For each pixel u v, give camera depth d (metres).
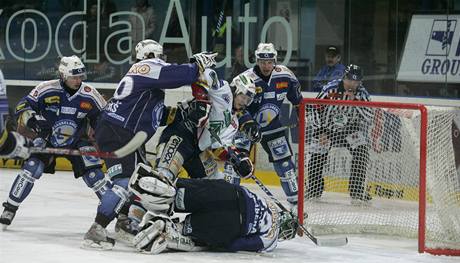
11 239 18.77
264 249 17.89
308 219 21.17
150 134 18.00
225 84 18.73
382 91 31.36
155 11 33.59
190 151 18.61
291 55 32.19
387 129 21.33
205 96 18.17
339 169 21.59
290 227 18.66
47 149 17.75
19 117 19.42
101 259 16.62
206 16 33.00
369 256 18.05
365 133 21.45
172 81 17.78
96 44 34.16
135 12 33.75
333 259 17.58
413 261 17.70
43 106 19.78
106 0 34.00
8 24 34.81
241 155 18.83
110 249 17.62
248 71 22.48
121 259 16.64
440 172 19.19
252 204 17.53
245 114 20.06
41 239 18.84
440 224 19.12
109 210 17.64
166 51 33.53
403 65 31.06
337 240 18.92
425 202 18.53
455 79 30.47
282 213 18.69
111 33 34.00
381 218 21.14
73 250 17.50
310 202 21.53
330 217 21.23
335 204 21.61
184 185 17.41
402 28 31.02
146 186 16.97
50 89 19.72
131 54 33.88
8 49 34.91
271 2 32.25
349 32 31.52
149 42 18.81
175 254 17.30
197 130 18.64
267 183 31.03
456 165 19.33
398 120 21.05
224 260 16.88
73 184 29.27
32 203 24.75
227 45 32.78
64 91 19.80
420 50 30.86
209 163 19.11
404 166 21.31
